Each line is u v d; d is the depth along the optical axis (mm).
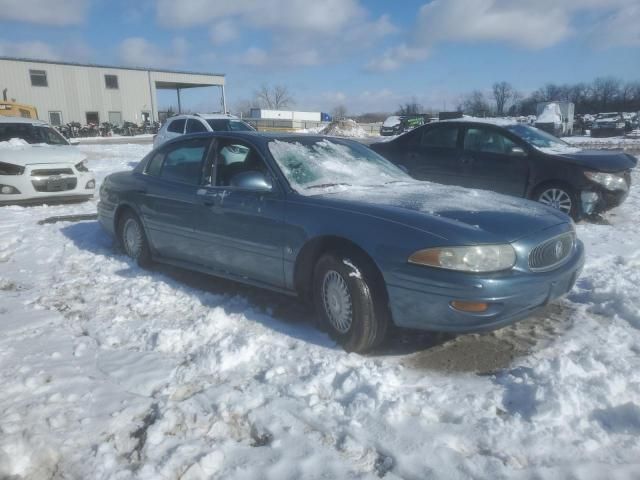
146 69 46375
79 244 6664
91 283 5180
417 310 3352
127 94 45812
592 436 2674
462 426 2785
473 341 3820
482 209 3732
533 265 3434
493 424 2777
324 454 2611
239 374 3385
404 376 3332
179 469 2512
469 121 8281
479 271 3223
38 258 6105
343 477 2463
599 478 2404
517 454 2578
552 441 2643
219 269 4707
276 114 45688
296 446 2670
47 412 2959
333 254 3680
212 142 4859
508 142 7848
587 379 3156
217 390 3152
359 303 3518
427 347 3738
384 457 2588
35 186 9125
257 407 3004
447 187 4555
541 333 3934
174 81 48219
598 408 2877
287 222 3955
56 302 4691
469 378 3303
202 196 4668
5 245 6641
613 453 2570
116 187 5883
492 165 7898
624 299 4301
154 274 5418
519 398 3025
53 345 3812
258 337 3805
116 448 2689
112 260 5910
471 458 2539
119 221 5945
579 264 3805
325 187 4234
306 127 45469
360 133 29500
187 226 4855
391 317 3594
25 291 4996
